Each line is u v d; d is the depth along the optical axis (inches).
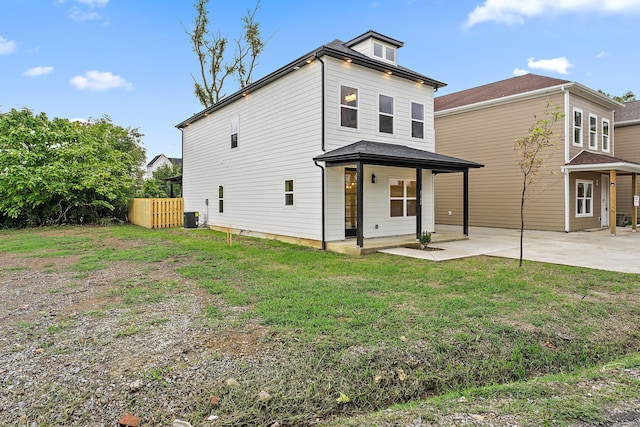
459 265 280.1
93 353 123.5
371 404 101.1
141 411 92.6
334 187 387.2
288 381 106.3
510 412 86.9
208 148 614.2
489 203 609.9
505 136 585.6
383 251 352.5
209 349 126.0
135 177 1018.1
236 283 221.9
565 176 518.6
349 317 156.1
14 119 610.9
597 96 565.6
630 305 176.6
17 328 147.3
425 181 490.0
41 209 640.4
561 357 128.7
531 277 235.9
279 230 446.6
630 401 91.0
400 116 452.4
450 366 118.7
